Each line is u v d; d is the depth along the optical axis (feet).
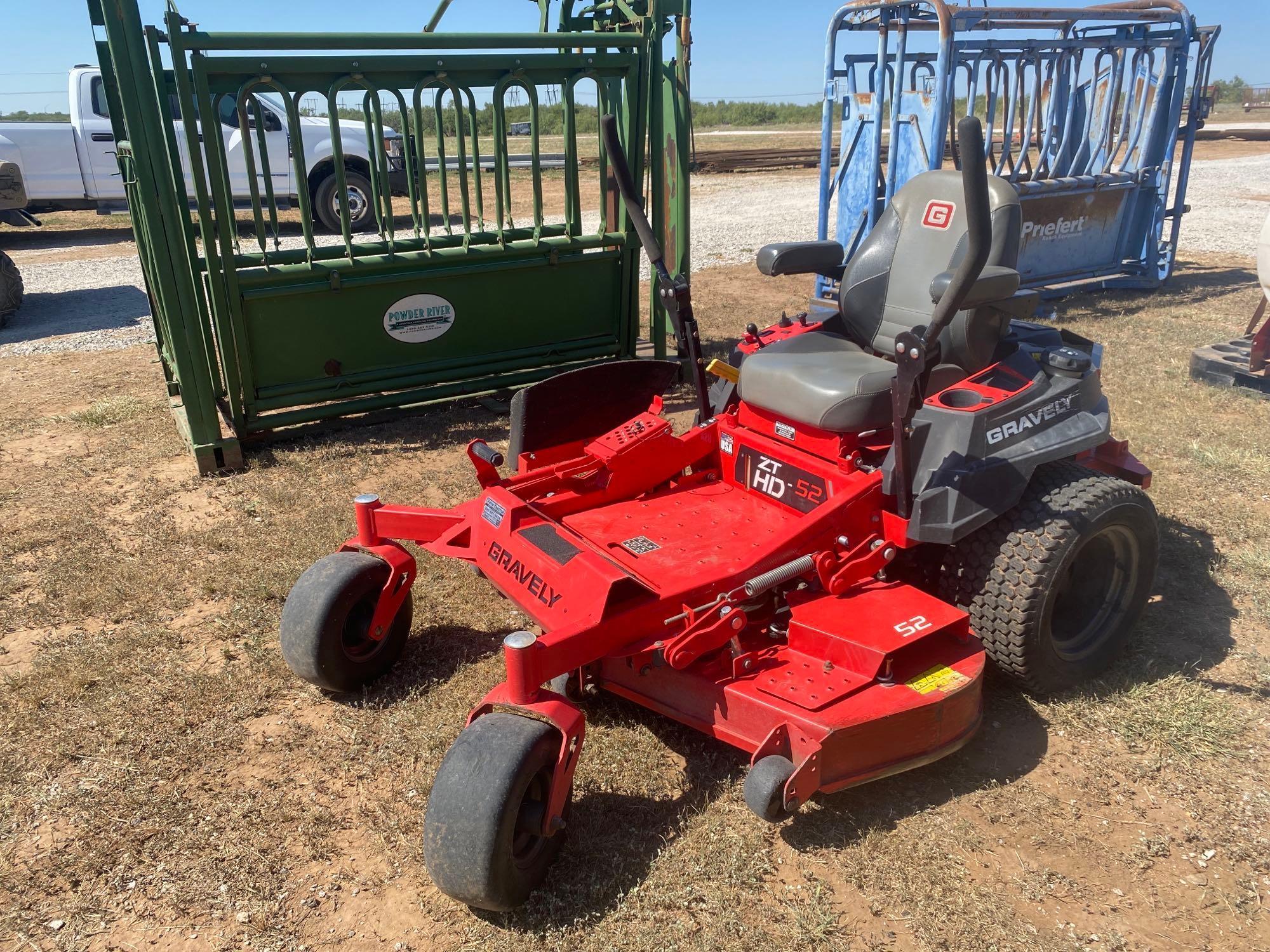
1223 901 8.43
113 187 47.75
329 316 19.49
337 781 10.00
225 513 16.38
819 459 11.69
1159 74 31.65
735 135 132.57
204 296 18.66
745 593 9.69
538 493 11.89
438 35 18.49
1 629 12.91
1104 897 8.48
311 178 48.11
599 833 9.16
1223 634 12.48
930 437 10.89
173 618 13.16
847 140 29.07
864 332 13.96
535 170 20.92
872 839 9.02
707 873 8.68
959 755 10.30
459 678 11.68
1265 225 20.92
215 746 10.52
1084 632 11.51
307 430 20.51
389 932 8.21
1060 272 32.04
